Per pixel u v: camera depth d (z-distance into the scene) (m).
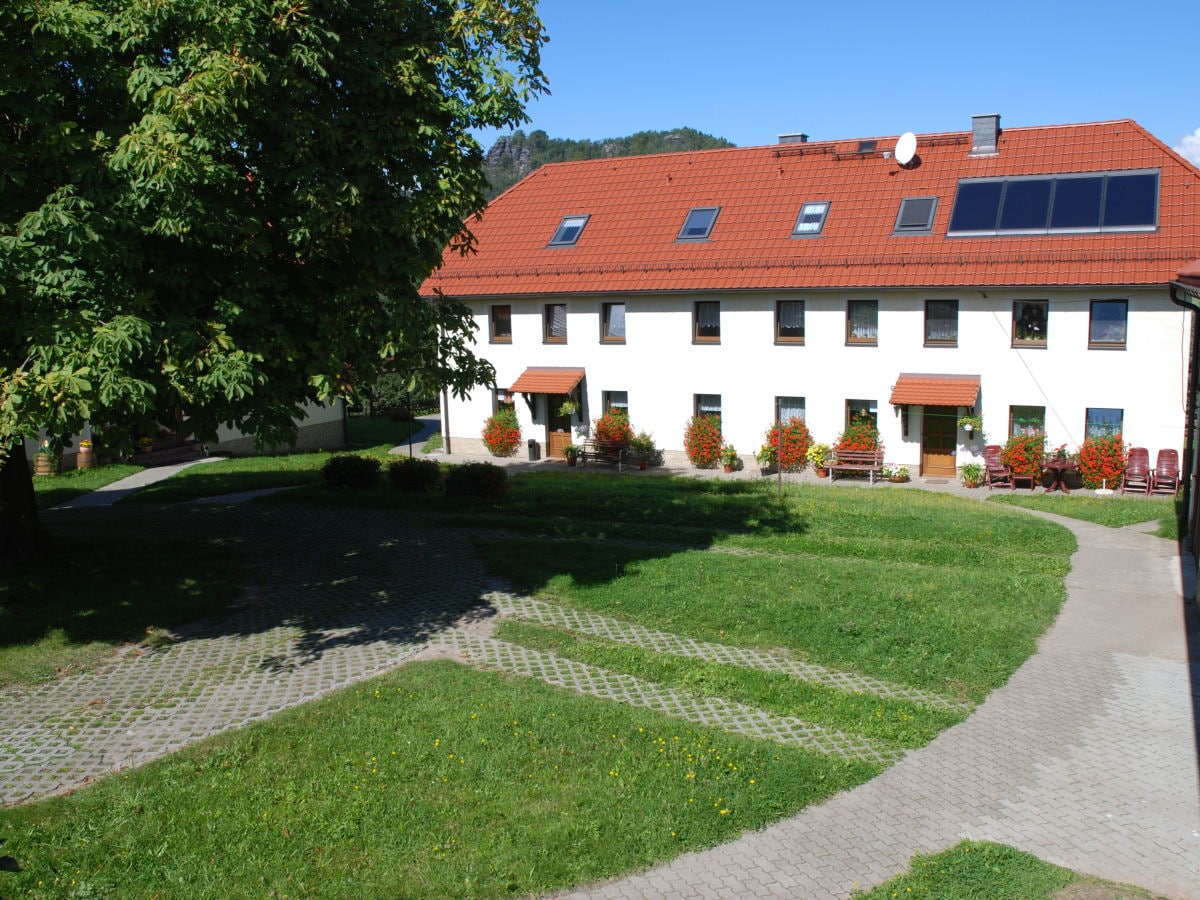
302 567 16.72
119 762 9.38
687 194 32.75
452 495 23.19
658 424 31.31
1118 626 13.51
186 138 10.85
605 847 7.76
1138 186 25.83
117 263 11.30
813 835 8.07
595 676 11.59
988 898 7.07
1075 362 25.36
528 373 32.91
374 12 13.29
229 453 33.38
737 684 11.18
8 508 15.60
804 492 24.83
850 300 28.00
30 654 12.28
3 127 11.32
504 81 13.73
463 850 7.71
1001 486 26.12
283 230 12.73
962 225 27.14
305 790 8.64
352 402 14.90
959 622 13.30
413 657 12.30
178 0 11.24
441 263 14.25
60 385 10.37
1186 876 7.50
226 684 11.41
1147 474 24.31
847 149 31.45
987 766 9.34
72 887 7.21
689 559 16.77
